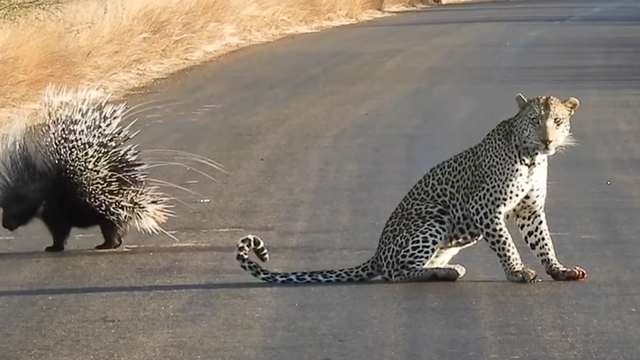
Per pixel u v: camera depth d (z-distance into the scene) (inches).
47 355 483.5
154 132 1059.3
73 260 668.1
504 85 1333.7
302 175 876.0
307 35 2043.6
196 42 1706.4
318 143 997.2
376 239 693.9
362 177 865.5
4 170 710.5
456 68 1503.4
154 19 1626.5
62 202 703.1
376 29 2197.3
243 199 804.6
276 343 492.7
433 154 946.1
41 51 1286.9
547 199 787.4
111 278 618.8
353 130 1055.6
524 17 2488.9
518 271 586.6
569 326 511.8
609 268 615.5
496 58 1615.4
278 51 1745.8
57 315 544.7
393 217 609.6
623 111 1146.0
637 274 602.2
